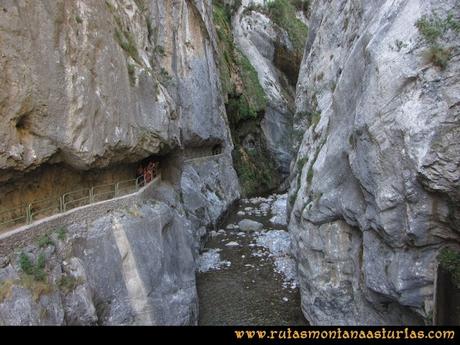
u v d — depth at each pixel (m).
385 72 10.52
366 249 12.00
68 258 10.87
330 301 14.14
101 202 12.86
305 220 15.65
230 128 38.19
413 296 10.31
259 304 16.48
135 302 12.26
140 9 20.81
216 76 33.97
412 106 9.70
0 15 9.22
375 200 10.85
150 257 13.38
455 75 9.09
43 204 11.66
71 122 11.31
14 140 9.73
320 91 20.98
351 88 13.59
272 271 19.72
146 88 16.03
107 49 13.30
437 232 9.76
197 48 29.44
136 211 14.12
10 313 8.30
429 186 9.28
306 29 47.72
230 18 45.31
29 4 10.01
